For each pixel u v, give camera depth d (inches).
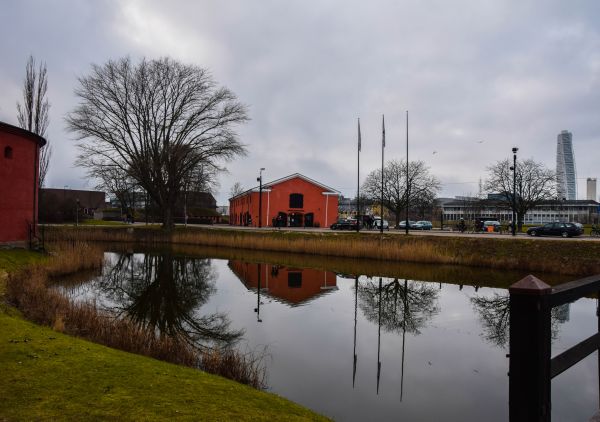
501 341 502.9
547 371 94.1
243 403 224.8
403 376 386.0
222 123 1676.9
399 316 626.2
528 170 2166.6
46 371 240.2
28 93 1465.3
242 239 1576.0
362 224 2098.9
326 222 2301.9
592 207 3777.1
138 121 1659.7
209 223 3230.8
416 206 2925.7
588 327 547.8
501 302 718.5
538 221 3818.9
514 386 92.7
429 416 309.4
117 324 421.7
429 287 848.3
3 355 262.8
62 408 191.8
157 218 3282.5
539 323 90.2
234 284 886.4
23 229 912.9
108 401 203.9
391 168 2630.4
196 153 1686.8
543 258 989.8
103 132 1601.9
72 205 2704.2
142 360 291.4
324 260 1243.2
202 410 203.2
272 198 2240.4
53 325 389.1
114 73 1621.6
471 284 872.9
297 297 761.0
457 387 363.3
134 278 940.0
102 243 1736.0
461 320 605.3
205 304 700.7
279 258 1291.8
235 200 2994.6
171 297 755.4
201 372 288.4
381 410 315.6
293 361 420.8
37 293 501.4
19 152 899.4
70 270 878.4
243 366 348.2
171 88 1678.2
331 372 392.8
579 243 973.8
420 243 1199.6
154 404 204.4
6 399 198.2
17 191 892.6
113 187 2295.8
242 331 532.7
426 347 478.0
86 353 286.2
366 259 1241.4
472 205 3102.9
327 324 575.8
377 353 453.7
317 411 311.1
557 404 322.7
